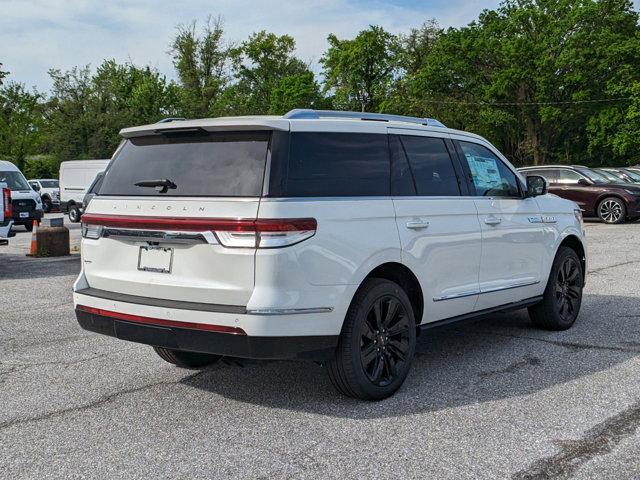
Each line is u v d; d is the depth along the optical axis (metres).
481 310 5.57
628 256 12.09
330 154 4.38
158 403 4.57
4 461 3.63
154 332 4.24
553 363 5.38
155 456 3.67
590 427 3.96
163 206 4.23
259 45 68.94
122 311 4.38
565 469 3.40
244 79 70.31
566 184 20.27
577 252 7.02
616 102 49.25
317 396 4.65
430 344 6.08
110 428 4.11
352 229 4.31
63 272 11.44
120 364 5.57
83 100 62.38
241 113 66.88
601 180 20.03
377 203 4.54
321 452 3.67
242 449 3.74
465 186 5.44
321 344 4.13
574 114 52.50
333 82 64.94
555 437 3.82
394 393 4.65
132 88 66.06
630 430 3.90
